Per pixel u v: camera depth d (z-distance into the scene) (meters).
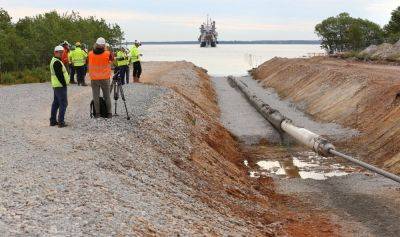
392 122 22.53
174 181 12.85
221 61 142.12
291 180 18.70
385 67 42.72
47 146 12.80
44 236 6.98
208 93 42.38
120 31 67.38
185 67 56.41
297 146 24.30
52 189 9.22
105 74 17.11
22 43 47.44
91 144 13.38
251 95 40.06
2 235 6.81
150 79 36.84
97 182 10.14
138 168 12.62
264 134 26.39
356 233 13.07
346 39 102.50
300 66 51.78
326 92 35.72
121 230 7.78
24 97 23.75
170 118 20.47
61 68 15.51
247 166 20.95
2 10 57.94
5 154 11.64
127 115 17.50
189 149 17.31
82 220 7.88
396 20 85.19
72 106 20.77
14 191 8.84
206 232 9.30
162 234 8.30
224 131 26.16
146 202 9.88
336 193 16.83
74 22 61.94
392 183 17.34
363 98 28.70
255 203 14.75
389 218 14.12
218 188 14.56
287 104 40.12
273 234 11.66
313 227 13.39
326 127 27.48
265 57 182.75
